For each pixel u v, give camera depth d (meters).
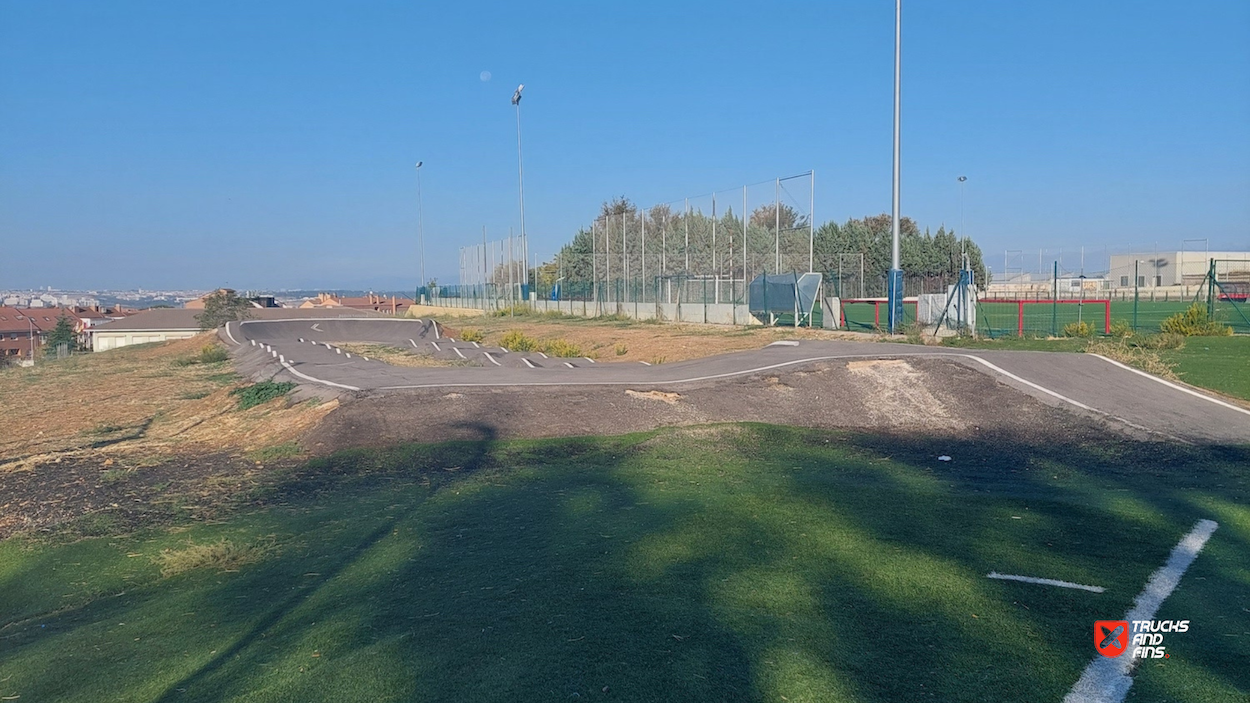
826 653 5.42
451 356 28.30
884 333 27.36
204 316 56.81
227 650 6.14
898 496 9.96
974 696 4.87
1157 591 6.59
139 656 6.23
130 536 9.78
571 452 13.27
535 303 57.62
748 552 7.72
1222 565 7.27
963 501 9.70
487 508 10.15
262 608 7.12
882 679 5.07
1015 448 13.31
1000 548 7.79
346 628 6.24
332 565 8.25
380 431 14.24
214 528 9.93
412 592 7.09
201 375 25.78
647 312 43.12
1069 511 9.19
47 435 17.03
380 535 9.23
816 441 13.84
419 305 88.56
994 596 6.49
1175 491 10.29
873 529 8.46
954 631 5.80
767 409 15.73
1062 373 17.25
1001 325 34.03
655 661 5.29
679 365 20.75
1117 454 12.69
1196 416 14.73
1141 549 7.75
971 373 17.00
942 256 57.22
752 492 10.27
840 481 10.96
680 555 7.67
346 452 13.36
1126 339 23.31
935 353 18.70
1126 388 16.44
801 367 17.64
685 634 5.73
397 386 16.88
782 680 5.03
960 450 13.21
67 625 7.25
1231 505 9.47
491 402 15.61
